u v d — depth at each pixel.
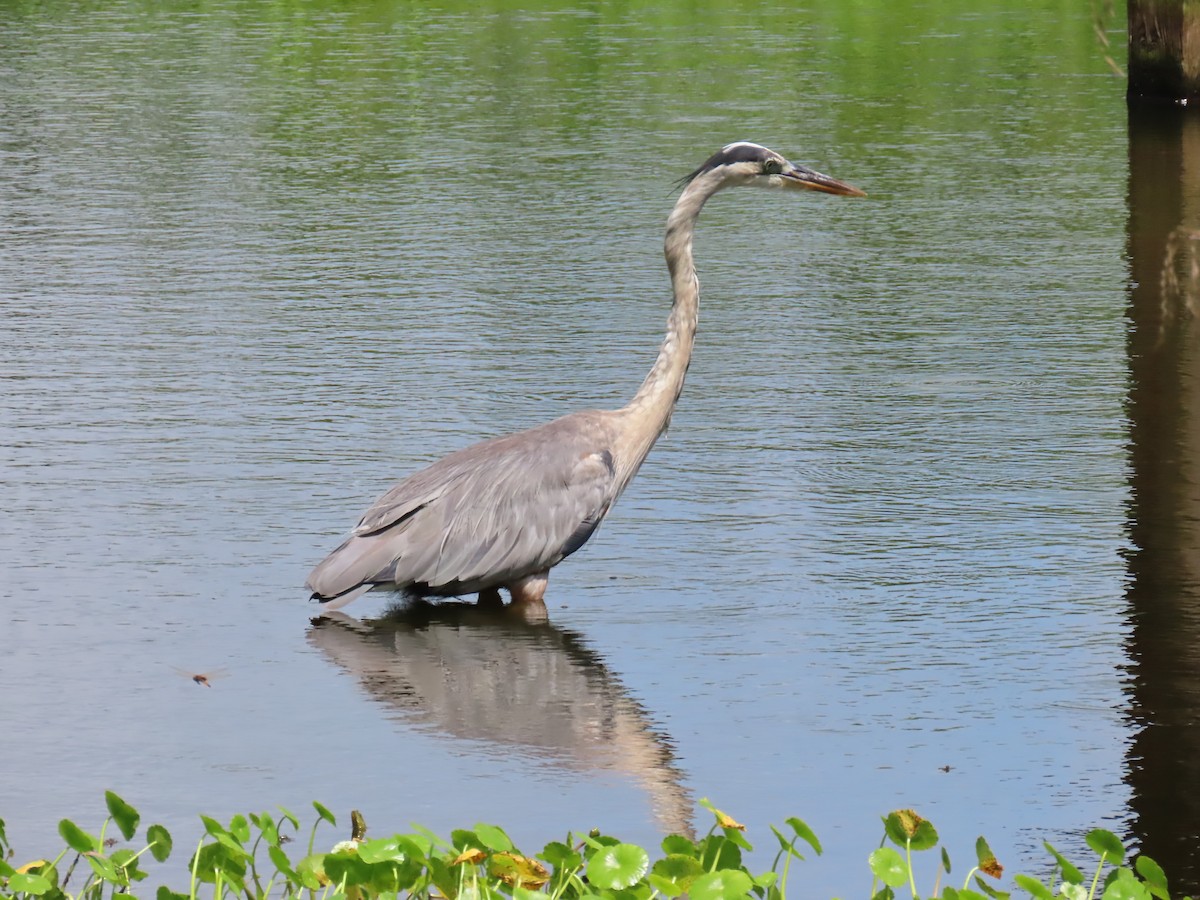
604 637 10.45
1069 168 26.05
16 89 33.59
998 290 19.27
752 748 8.92
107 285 19.38
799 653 10.12
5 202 23.73
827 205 23.89
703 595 11.04
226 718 9.32
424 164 26.56
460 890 6.38
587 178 25.39
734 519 12.36
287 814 7.12
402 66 37.12
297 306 18.53
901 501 12.67
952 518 12.31
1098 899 7.37
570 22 44.81
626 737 9.09
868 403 15.16
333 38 42.00
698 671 9.91
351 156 27.22
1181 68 31.22
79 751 8.88
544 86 34.12
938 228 22.38
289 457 13.53
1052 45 40.09
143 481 12.95
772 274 20.11
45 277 19.70
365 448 13.74
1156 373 16.02
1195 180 24.97
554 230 22.22
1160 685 9.60
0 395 15.16
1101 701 9.41
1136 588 11.00
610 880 6.31
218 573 11.31
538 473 11.08
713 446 13.98
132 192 24.53
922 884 7.57
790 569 11.41
